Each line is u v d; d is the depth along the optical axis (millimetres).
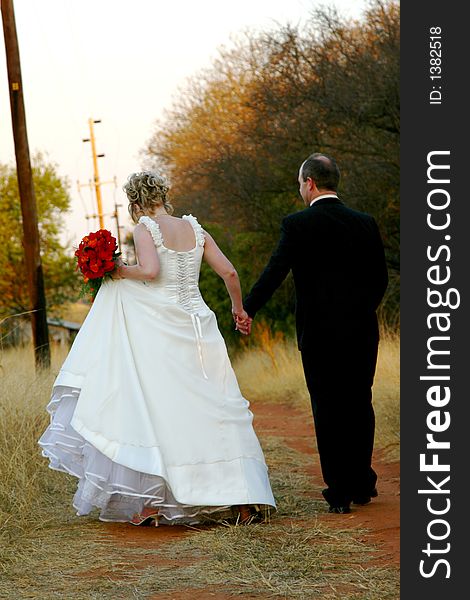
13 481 6652
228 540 5496
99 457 5973
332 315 6219
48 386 8891
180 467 5883
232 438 6039
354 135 18703
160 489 5848
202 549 5375
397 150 17969
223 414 6051
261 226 21094
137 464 5801
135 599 4457
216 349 6172
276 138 20031
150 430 5879
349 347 6223
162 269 6191
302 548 5270
